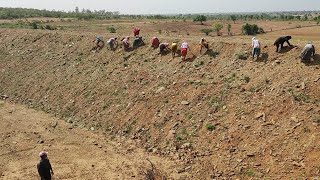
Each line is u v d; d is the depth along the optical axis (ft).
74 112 73.31
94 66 84.17
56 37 104.58
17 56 103.14
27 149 59.62
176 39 79.25
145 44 82.94
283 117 50.75
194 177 48.24
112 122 66.18
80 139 62.90
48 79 87.40
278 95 53.78
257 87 57.21
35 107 79.71
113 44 87.04
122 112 67.15
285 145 47.21
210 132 54.49
